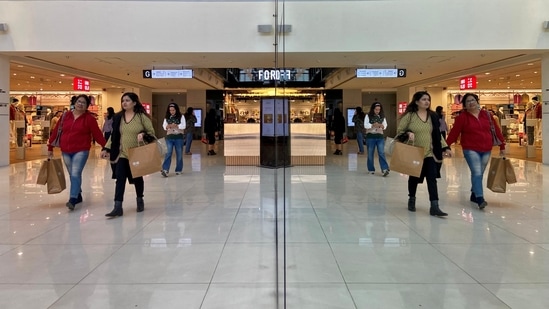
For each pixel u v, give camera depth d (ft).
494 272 8.73
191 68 39.34
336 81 57.57
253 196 18.10
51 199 17.52
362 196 18.03
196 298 7.45
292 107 48.47
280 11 29.84
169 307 7.09
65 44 29.50
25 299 7.43
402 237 11.50
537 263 9.27
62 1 29.27
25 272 8.80
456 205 15.93
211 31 29.99
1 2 29.12
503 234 11.73
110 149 14.74
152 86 61.72
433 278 8.41
